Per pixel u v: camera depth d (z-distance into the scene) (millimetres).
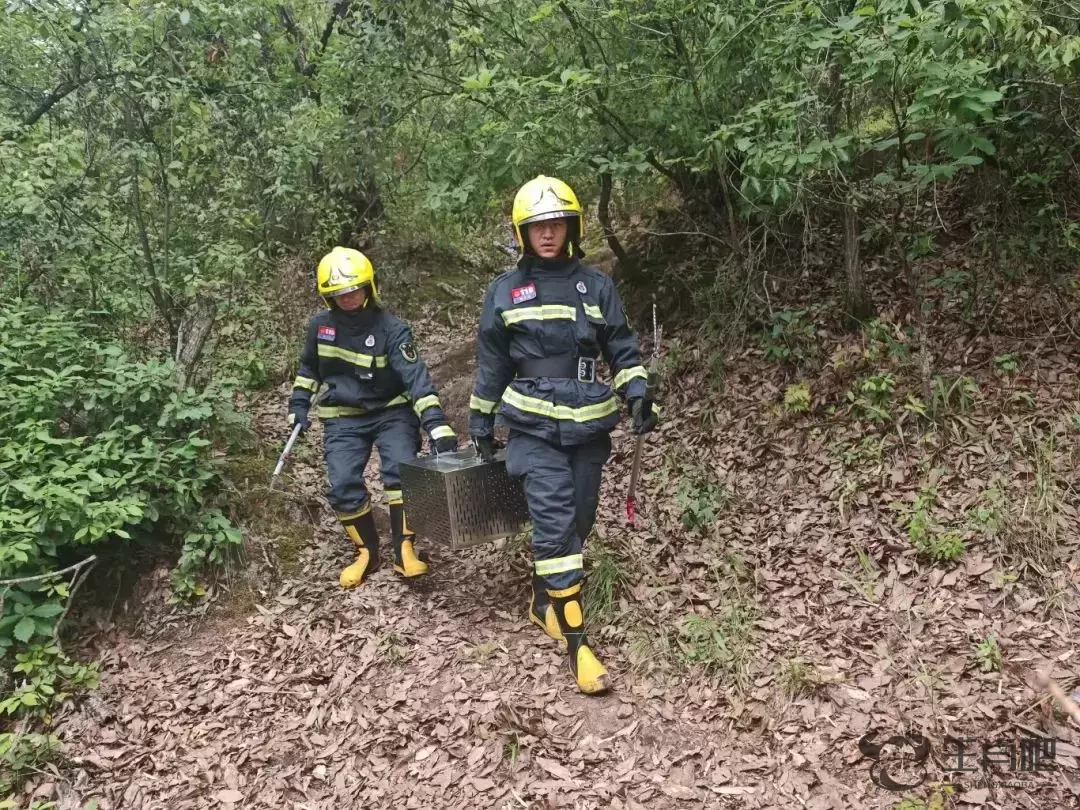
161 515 4238
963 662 3156
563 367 3383
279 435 5746
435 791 2910
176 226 5234
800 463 4637
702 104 5090
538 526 3375
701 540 4273
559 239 3344
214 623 4004
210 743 3275
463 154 5855
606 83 5086
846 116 4699
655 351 3438
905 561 3768
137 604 4035
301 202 7098
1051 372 4520
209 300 5387
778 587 3793
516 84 4824
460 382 6746
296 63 8539
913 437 4434
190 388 4582
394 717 3297
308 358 4332
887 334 5035
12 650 3598
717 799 2729
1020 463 4078
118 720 3436
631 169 5398
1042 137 5117
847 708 3023
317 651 3750
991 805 2541
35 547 3549
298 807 2928
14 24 4996
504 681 3418
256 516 4590
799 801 2674
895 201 5707
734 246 5762
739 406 5285
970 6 3287
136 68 4699
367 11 6258
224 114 5160
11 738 3229
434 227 8648
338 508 4238
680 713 3145
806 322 5496
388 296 8773
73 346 4465
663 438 5363
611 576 3846
